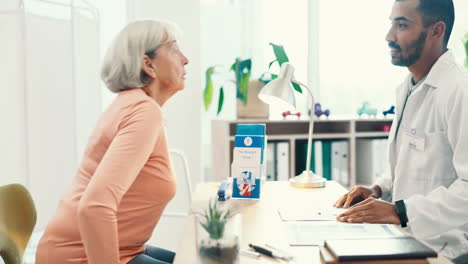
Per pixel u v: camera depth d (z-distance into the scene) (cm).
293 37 379
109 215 118
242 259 113
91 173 138
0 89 264
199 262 105
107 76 148
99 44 306
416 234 147
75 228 134
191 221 149
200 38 336
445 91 181
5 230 150
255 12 384
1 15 258
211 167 390
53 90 274
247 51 386
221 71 383
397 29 203
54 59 273
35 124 266
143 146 127
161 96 159
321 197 185
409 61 202
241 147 187
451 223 147
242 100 338
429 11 194
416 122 191
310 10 375
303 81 380
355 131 373
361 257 96
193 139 341
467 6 325
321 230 135
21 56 259
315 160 353
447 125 180
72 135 286
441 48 197
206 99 357
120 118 132
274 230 136
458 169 166
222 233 103
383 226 138
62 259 134
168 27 155
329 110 353
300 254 115
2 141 267
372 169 355
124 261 137
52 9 287
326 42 377
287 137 345
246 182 184
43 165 272
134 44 146
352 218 144
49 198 276
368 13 374
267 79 339
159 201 141
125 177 122
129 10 323
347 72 379
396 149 209
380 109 379
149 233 146
